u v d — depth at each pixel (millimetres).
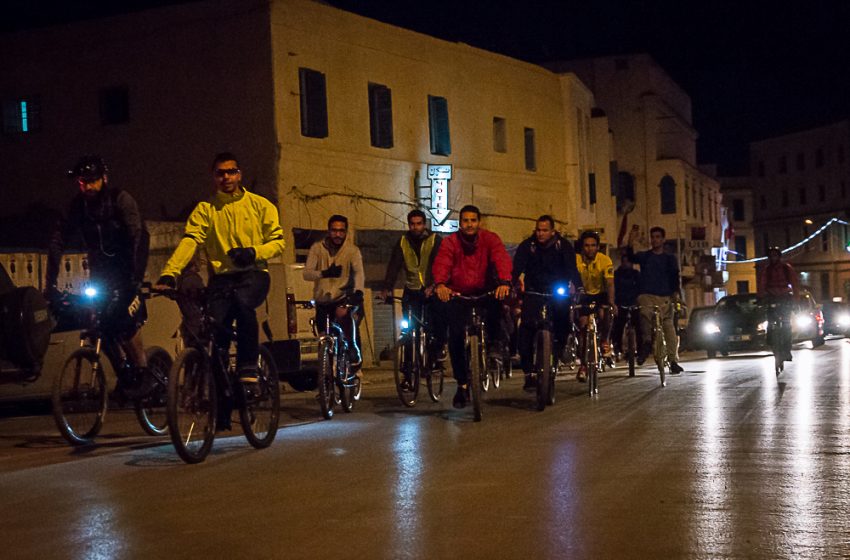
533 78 40375
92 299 9594
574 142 42781
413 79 33719
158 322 16219
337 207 29953
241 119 28219
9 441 10906
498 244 11914
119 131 29766
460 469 8008
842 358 24656
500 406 13312
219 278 9492
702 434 9938
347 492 7148
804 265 89062
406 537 5766
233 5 28312
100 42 30031
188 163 28844
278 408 9992
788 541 5578
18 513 6766
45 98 30734
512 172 38750
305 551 5512
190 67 28859
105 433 11422
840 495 6812
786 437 9641
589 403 13570
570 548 5457
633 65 57750
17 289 11117
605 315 18641
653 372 20750
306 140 28906
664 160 57719
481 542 5617
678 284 18406
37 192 30844
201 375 8938
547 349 12609
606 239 44750
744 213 95062
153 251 24844
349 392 13344
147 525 6262
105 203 9500
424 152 34031
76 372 9969
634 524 6004
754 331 29375
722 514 6254
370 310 28812
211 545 5707
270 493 7207
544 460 8391
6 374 11695
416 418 12125
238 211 9508
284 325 16781
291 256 28125
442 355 13867
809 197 88875
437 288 11695
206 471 8297
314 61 29391
